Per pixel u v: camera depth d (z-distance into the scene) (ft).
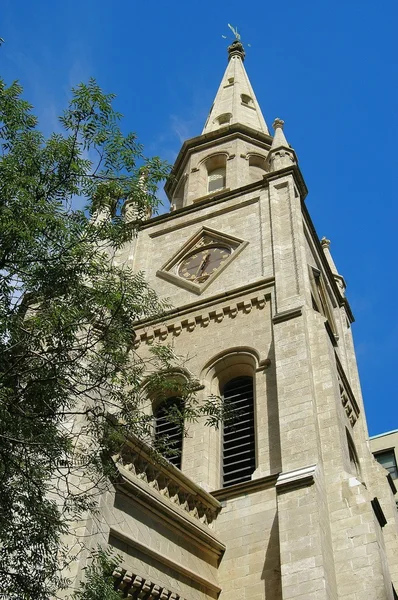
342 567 70.90
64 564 52.95
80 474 62.75
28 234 51.13
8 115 57.16
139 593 64.13
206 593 72.54
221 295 113.19
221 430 96.43
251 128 160.35
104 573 52.54
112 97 59.41
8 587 47.91
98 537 60.44
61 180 56.49
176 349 109.29
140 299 61.00
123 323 57.62
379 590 68.08
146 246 133.69
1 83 58.70
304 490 74.23
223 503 81.92
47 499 56.75
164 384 63.57
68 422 60.90
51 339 53.21
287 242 117.60
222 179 155.63
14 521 53.31
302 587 66.28
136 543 64.95
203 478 89.45
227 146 158.30
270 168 137.59
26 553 50.96
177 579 69.00
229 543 77.82
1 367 50.70
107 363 57.21
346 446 85.76
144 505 68.44
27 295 53.16
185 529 72.79
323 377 91.50
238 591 73.56
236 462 91.56
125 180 59.93
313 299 113.39
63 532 51.75
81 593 49.98
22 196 52.60
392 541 96.63
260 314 107.76
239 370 103.91
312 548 68.80
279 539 71.05
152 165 61.31
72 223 56.08
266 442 89.20
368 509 74.38
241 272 117.08
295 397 87.40
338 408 87.92
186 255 127.75
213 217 132.26
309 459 79.51
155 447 66.95
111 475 58.23
